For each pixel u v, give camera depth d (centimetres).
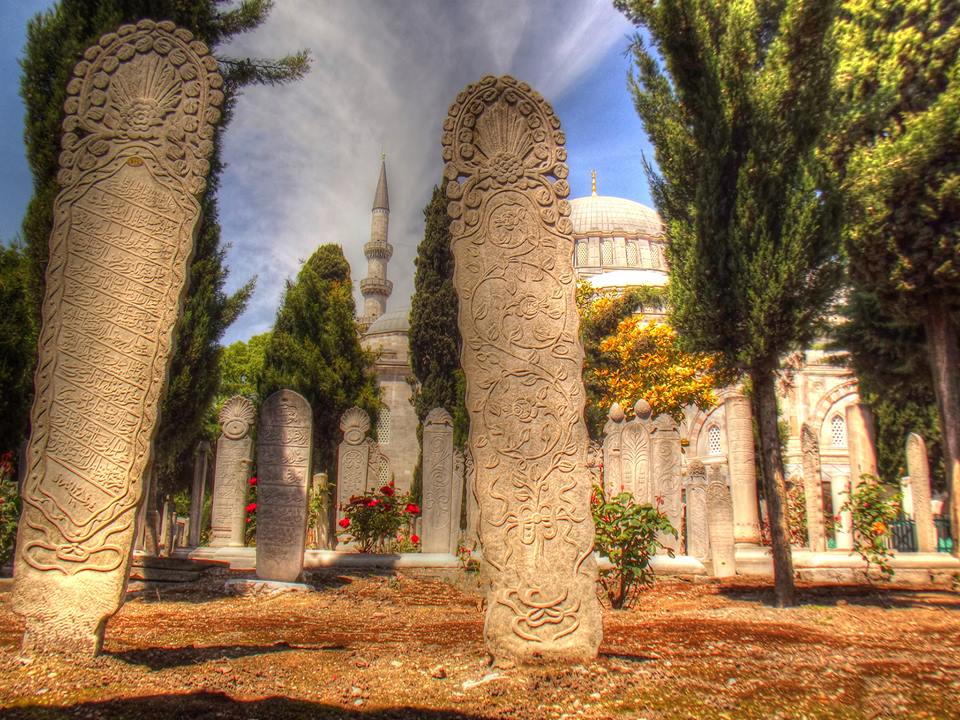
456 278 479
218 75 455
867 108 986
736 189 795
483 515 441
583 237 5781
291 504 888
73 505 393
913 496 1315
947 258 911
